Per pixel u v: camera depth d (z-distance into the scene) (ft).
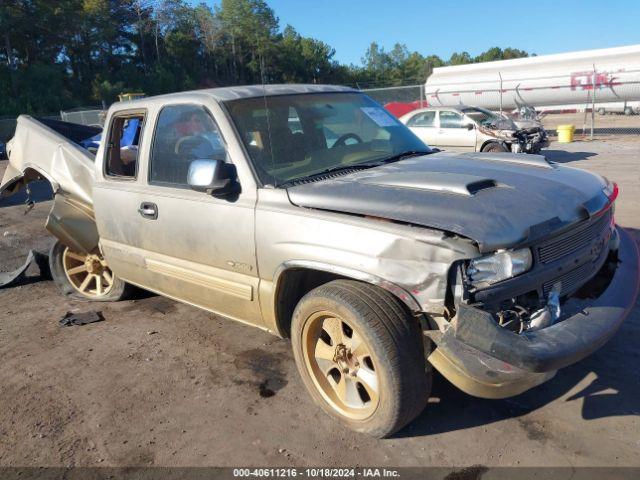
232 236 11.67
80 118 103.71
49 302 18.97
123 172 15.43
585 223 10.10
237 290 11.99
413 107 68.28
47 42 233.35
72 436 11.19
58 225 17.34
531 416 10.59
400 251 9.12
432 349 9.54
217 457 10.23
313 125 13.14
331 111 13.78
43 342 15.71
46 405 12.40
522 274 8.96
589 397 11.00
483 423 10.50
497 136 44.68
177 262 13.46
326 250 9.99
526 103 78.28
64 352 14.96
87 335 15.92
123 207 14.46
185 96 13.16
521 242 8.77
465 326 8.52
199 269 12.87
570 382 11.53
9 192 19.56
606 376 11.62
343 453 10.02
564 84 73.82
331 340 10.66
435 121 48.96
